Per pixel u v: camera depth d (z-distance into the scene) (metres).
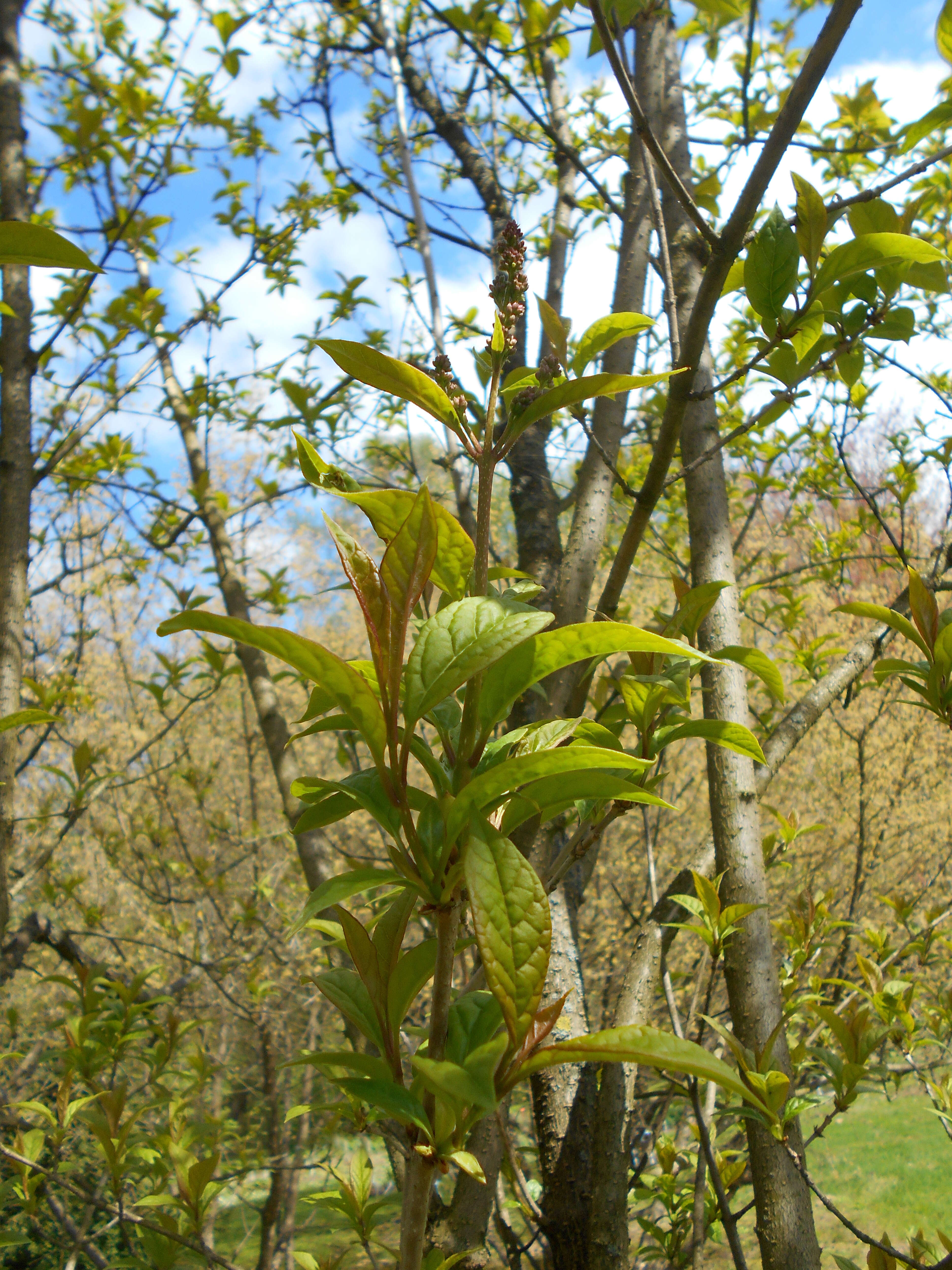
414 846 0.29
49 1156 0.99
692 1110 0.91
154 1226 0.75
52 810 2.02
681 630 0.47
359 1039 0.77
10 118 0.96
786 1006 0.81
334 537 0.29
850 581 1.56
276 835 1.85
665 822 2.10
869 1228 1.44
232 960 1.79
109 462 1.51
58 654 1.91
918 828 1.80
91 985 0.96
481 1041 0.31
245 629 0.28
